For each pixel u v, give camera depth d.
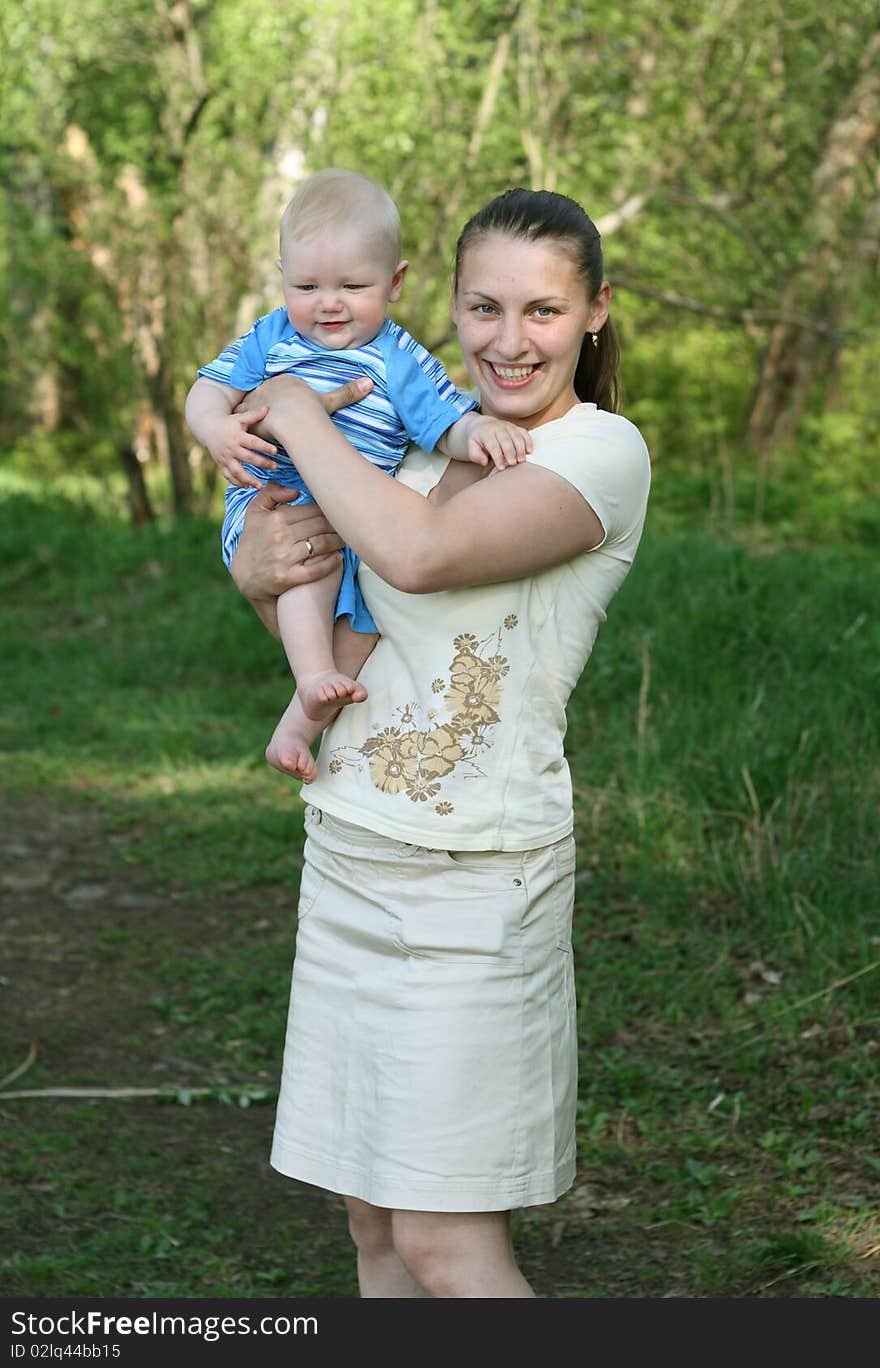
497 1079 2.45
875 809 5.44
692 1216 3.78
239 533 2.75
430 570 2.36
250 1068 4.79
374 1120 2.48
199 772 7.70
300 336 2.69
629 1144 4.14
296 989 2.62
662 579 8.55
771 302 13.54
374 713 2.52
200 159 12.60
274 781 7.51
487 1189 2.43
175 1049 4.90
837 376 13.69
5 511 13.53
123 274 13.06
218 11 12.23
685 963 5.09
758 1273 3.48
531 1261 3.66
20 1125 4.38
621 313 14.34
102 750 8.08
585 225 2.46
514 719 2.47
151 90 12.93
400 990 2.46
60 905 6.15
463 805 2.45
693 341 15.11
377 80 11.98
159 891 6.27
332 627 2.61
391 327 2.72
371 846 2.50
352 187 2.69
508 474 2.42
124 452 13.04
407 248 12.45
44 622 10.91
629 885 5.69
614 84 12.45
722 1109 4.26
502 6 12.23
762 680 6.98
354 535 2.40
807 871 5.24
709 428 14.12
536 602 2.47
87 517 13.66
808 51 12.24
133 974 5.48
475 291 2.46
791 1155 3.94
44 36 12.57
